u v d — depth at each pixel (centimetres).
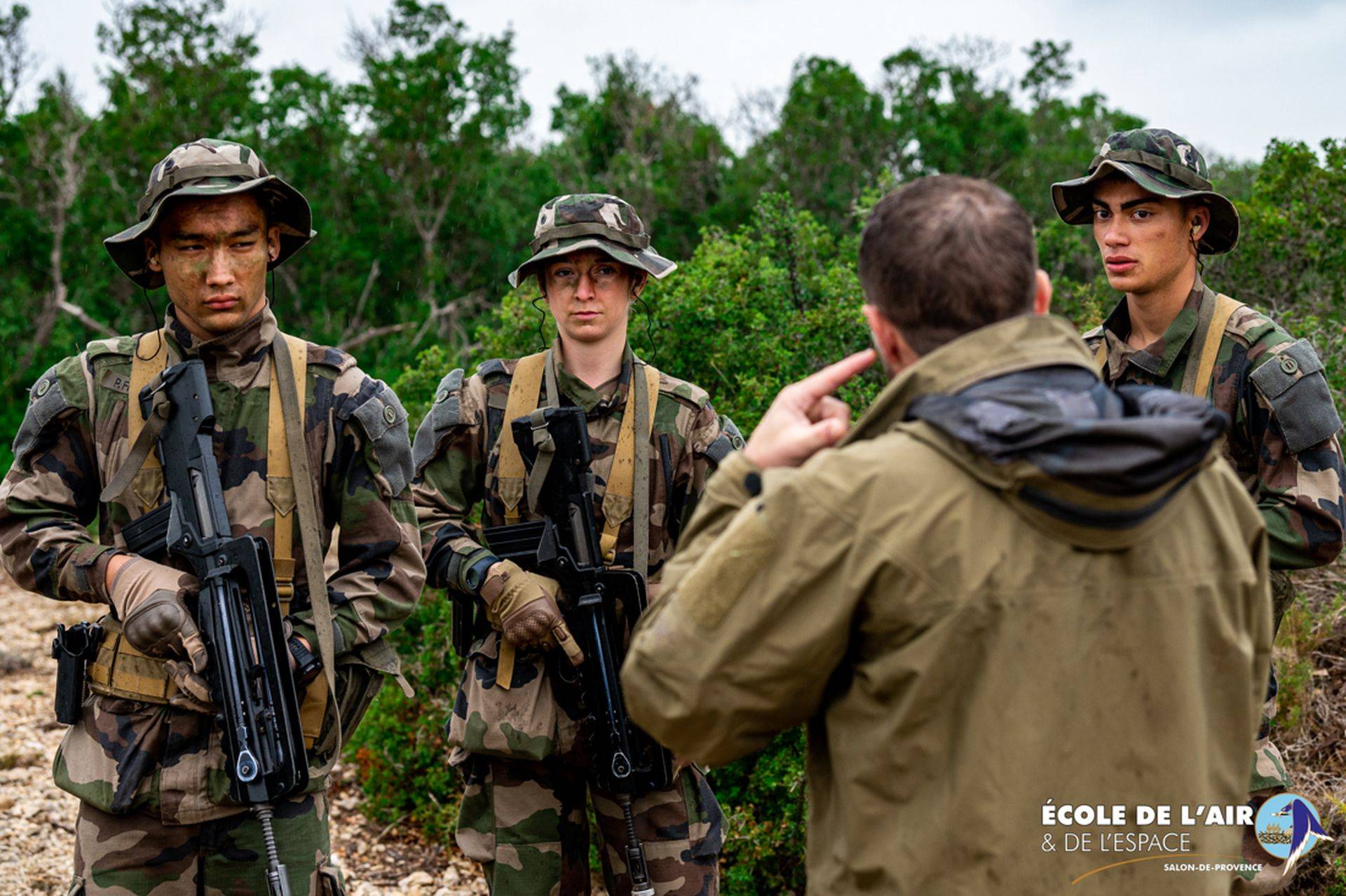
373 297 1603
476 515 436
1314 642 424
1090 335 319
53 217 1620
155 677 250
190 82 1603
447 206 1619
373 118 1630
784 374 481
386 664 274
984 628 143
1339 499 276
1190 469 140
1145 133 292
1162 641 147
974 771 143
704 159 1600
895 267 156
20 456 261
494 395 309
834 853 156
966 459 146
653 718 158
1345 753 386
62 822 470
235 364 262
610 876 304
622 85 1786
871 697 150
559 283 300
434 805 471
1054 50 1758
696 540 166
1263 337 286
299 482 262
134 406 259
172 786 247
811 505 148
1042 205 1486
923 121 1565
